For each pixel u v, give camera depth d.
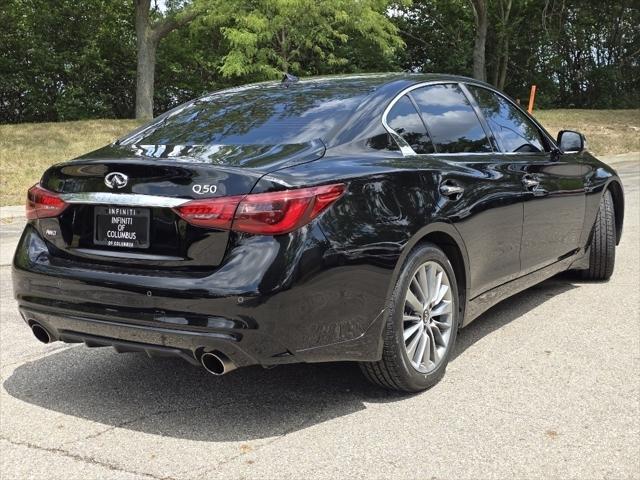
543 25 37.09
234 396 3.77
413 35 41.25
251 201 3.06
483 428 3.27
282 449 3.13
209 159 3.32
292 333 3.10
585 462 2.93
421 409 3.51
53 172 3.59
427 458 3.00
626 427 3.25
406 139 3.88
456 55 40.25
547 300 5.44
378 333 3.41
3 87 31.00
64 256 3.51
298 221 3.09
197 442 3.23
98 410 3.62
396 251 3.42
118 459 3.09
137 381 4.03
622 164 16.77
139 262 3.26
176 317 3.11
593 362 4.09
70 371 4.22
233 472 2.94
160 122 4.26
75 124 21.73
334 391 3.79
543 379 3.85
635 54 41.94
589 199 5.43
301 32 23.45
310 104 3.94
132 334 3.24
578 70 42.59
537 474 2.84
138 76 25.77
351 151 3.55
